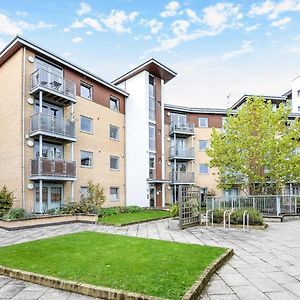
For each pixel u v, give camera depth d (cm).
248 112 1967
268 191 1934
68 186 1906
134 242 870
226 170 2014
